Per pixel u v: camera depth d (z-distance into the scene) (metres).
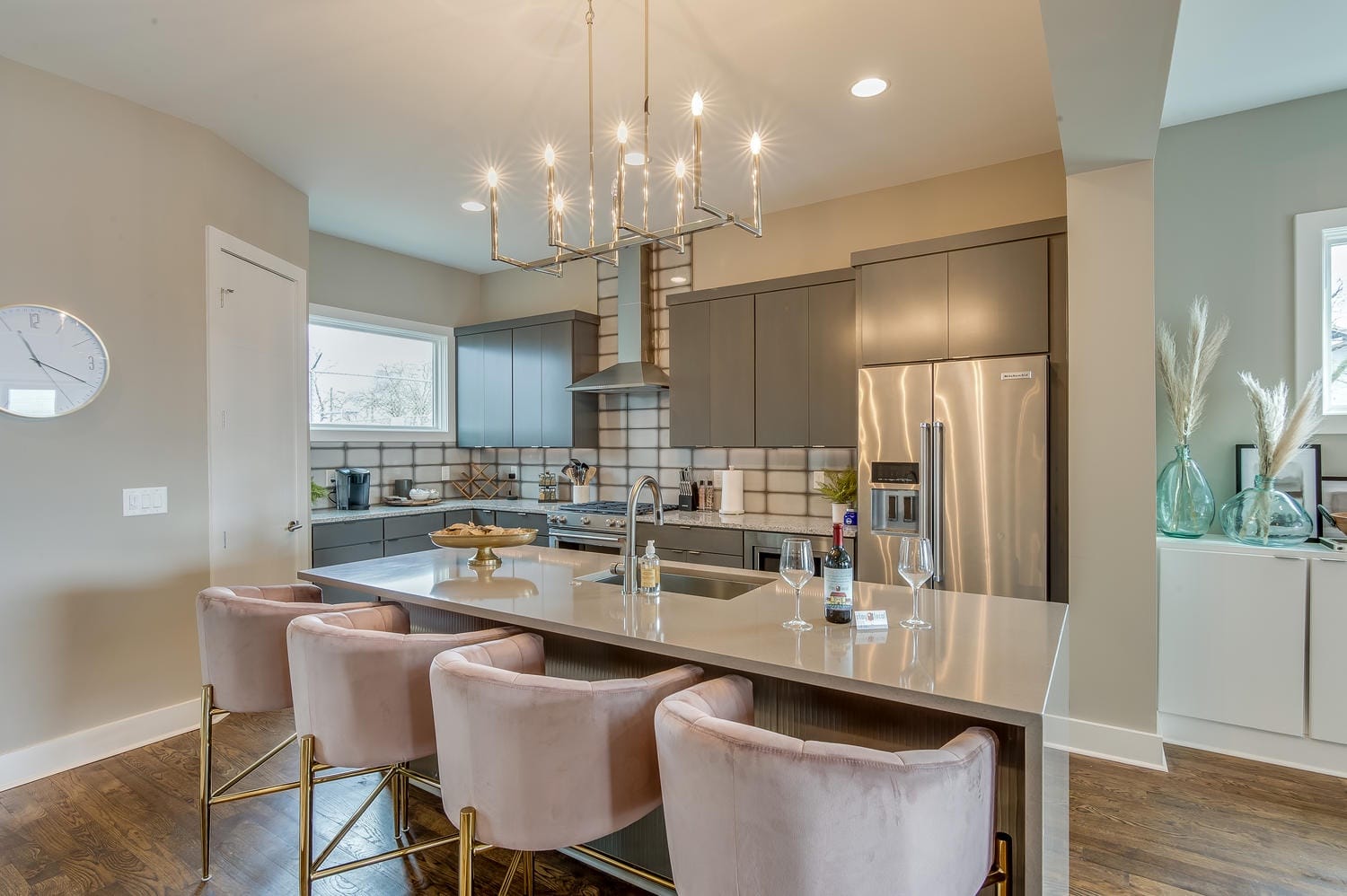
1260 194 3.04
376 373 5.11
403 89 2.79
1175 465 3.05
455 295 5.64
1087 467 2.77
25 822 2.26
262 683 2.05
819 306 3.79
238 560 3.33
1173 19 1.64
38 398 2.57
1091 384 2.76
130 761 2.69
